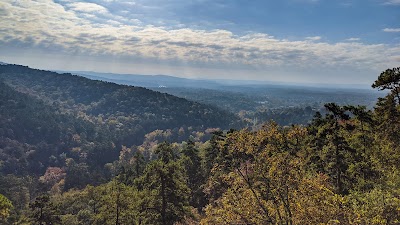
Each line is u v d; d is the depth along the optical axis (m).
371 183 19.12
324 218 11.23
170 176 23.73
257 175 13.38
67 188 95.44
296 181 12.30
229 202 13.84
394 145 21.19
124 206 26.50
